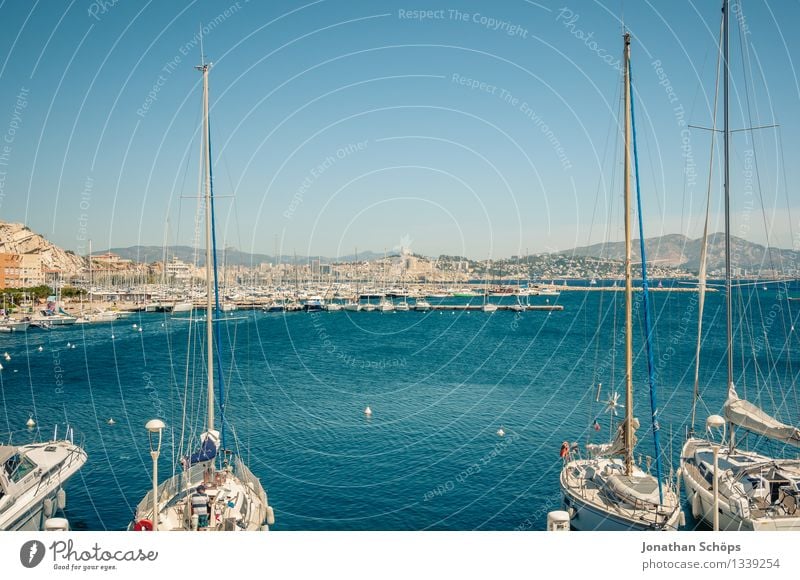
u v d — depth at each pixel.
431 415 59.16
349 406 63.56
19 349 107.56
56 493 28.38
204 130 33.28
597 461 30.70
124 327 146.62
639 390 68.50
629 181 28.48
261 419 57.75
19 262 185.25
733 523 25.28
